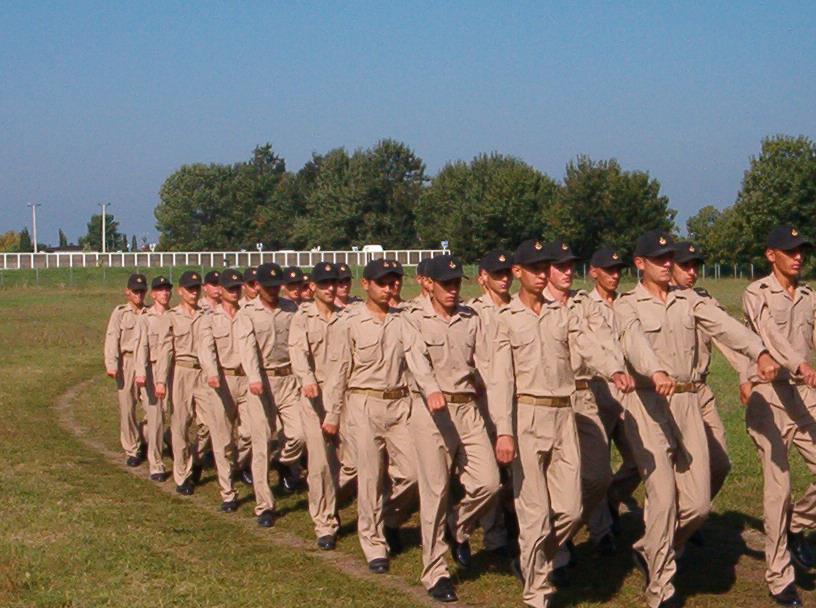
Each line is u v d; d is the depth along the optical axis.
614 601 8.13
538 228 67.00
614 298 9.62
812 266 43.12
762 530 10.06
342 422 10.15
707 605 7.97
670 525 7.73
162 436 13.52
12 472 13.48
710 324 7.88
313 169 115.50
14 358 28.94
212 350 11.63
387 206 90.75
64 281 66.75
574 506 7.79
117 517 11.01
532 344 7.81
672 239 8.13
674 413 7.92
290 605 8.01
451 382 8.55
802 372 7.81
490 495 8.50
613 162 58.00
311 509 10.05
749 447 13.63
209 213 103.62
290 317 11.84
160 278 13.71
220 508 11.73
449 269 8.45
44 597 8.15
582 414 8.59
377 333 9.11
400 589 8.59
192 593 8.30
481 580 8.72
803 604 7.93
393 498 9.38
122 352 14.52
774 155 47.28
